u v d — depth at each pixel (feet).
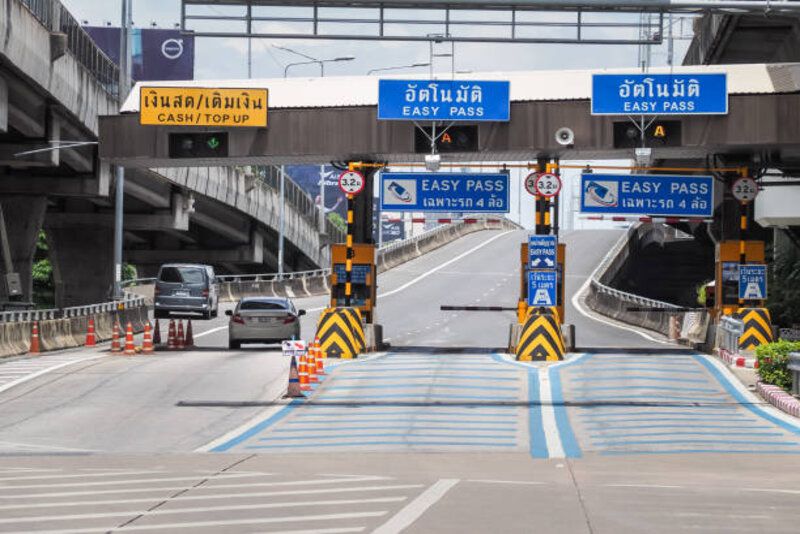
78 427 100.94
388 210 164.45
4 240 262.67
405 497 60.90
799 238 239.09
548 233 159.43
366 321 168.55
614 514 55.52
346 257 165.68
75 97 238.48
